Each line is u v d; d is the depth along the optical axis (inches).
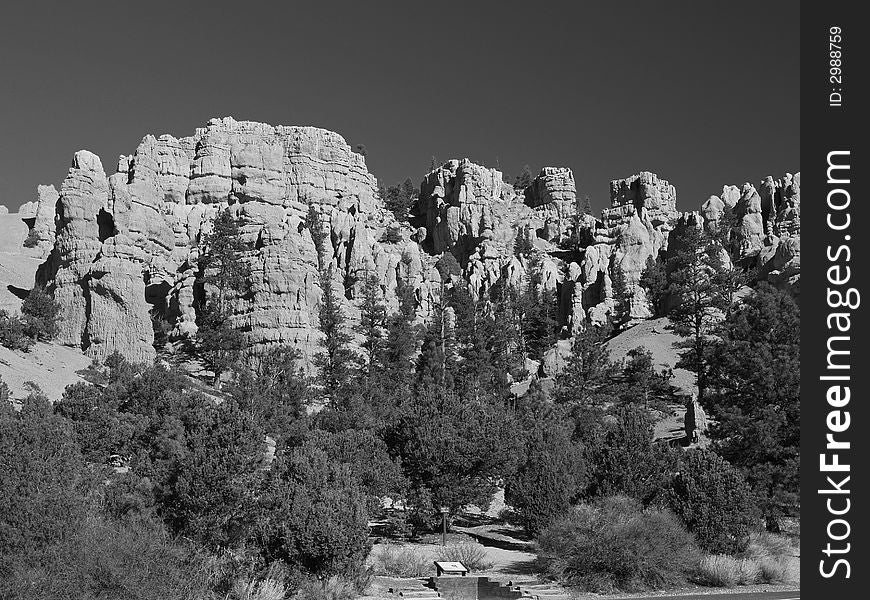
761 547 1434.5
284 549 1080.8
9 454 959.6
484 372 3887.8
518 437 1804.9
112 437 1740.9
